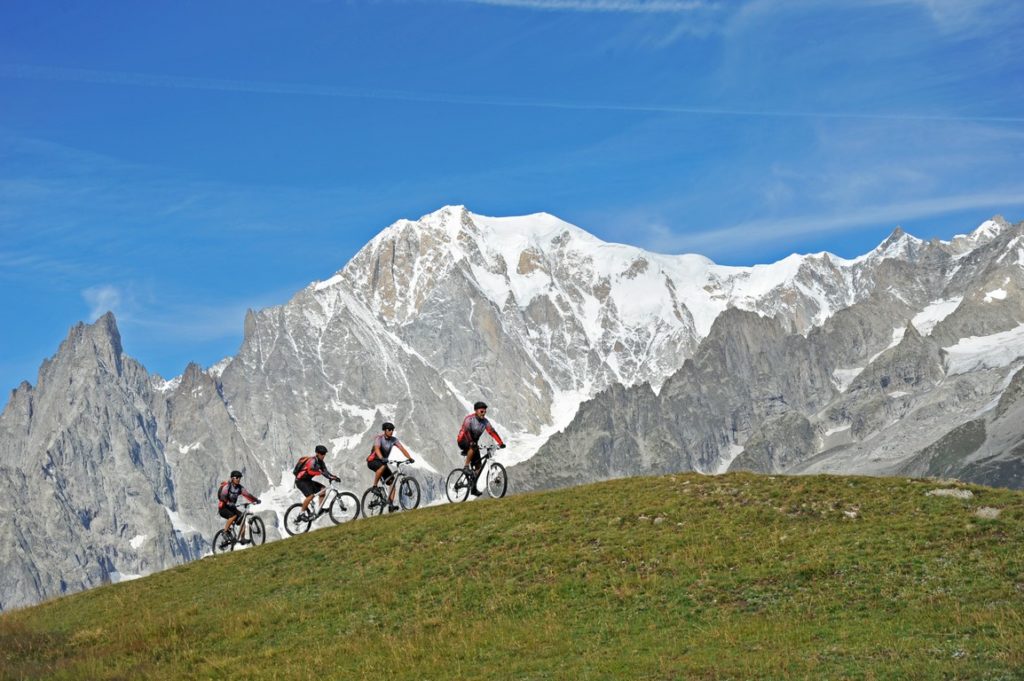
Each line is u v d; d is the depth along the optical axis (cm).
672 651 2939
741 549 3619
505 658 3075
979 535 3438
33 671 3547
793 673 2673
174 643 3656
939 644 2733
